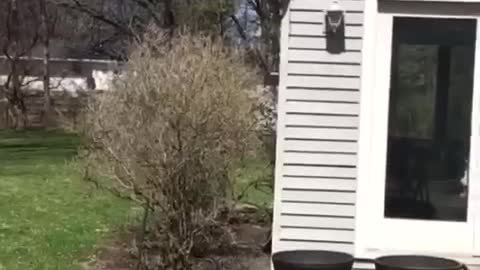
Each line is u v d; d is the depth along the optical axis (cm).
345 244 877
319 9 866
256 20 2275
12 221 1223
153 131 878
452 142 867
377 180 874
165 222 916
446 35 862
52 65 3306
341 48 867
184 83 880
